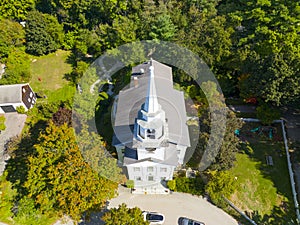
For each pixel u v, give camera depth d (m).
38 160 37.06
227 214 40.19
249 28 55.66
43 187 36.62
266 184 42.25
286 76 42.59
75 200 33.97
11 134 52.34
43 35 65.94
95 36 61.12
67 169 35.00
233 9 61.53
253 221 38.59
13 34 64.38
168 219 39.81
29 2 70.88
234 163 44.59
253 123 50.34
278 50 45.88
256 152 46.19
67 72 64.50
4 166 47.38
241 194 41.38
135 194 42.50
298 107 49.84
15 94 53.75
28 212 39.66
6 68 63.66
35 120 53.75
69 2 66.44
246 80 47.66
